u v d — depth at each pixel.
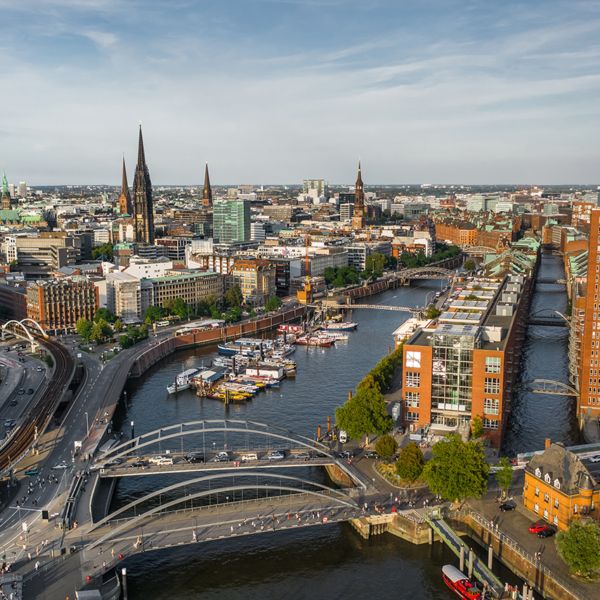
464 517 179.75
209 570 166.88
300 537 181.12
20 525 177.38
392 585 160.38
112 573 159.50
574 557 146.88
